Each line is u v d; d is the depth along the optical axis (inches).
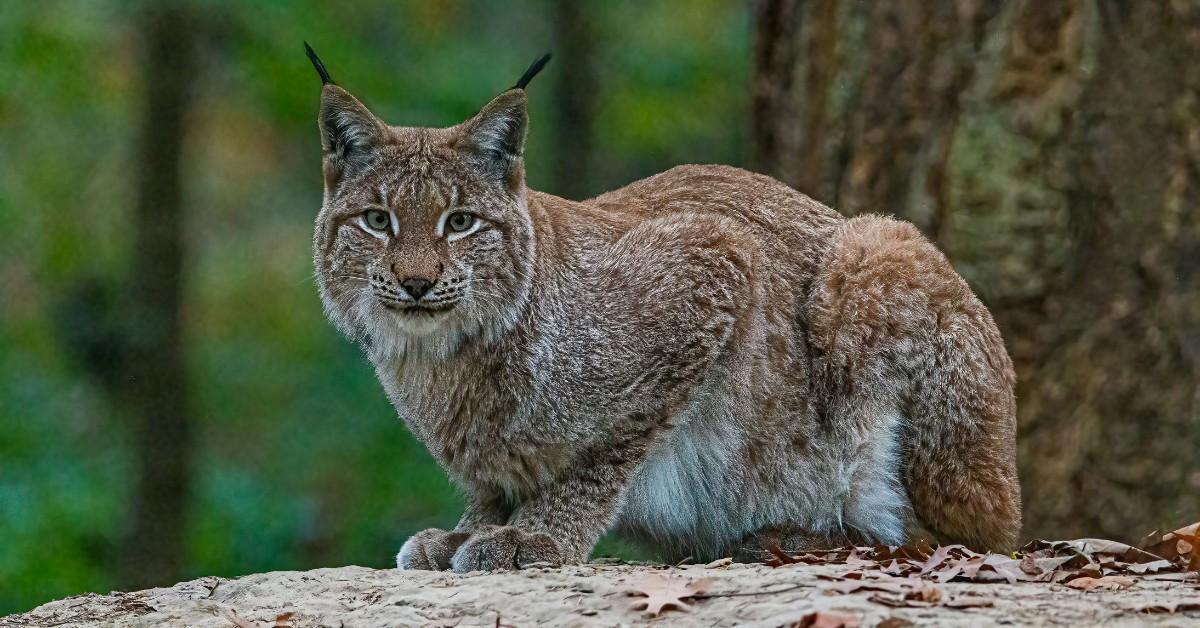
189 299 895.1
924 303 401.1
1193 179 476.7
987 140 486.6
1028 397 489.4
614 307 389.4
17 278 898.7
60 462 836.6
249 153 948.0
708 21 1004.6
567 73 926.4
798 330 408.2
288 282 943.7
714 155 968.3
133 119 859.4
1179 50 477.1
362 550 810.2
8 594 761.6
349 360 896.9
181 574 794.2
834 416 404.5
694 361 392.5
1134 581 310.7
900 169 502.6
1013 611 281.1
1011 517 404.2
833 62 513.0
